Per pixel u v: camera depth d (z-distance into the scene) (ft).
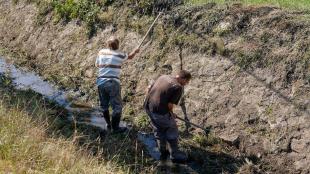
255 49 30.86
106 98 31.14
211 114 31.07
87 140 29.78
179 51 34.12
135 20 37.58
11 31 47.62
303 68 28.84
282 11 31.65
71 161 24.81
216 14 33.60
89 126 32.17
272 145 28.19
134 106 34.17
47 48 42.78
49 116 32.40
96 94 36.22
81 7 41.73
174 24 35.14
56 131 30.48
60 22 43.14
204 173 27.71
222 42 32.37
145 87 34.65
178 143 30.17
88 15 40.60
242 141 29.27
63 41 41.86
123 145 30.01
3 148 24.59
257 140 28.78
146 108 28.78
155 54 35.22
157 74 34.45
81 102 35.86
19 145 24.99
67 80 38.58
